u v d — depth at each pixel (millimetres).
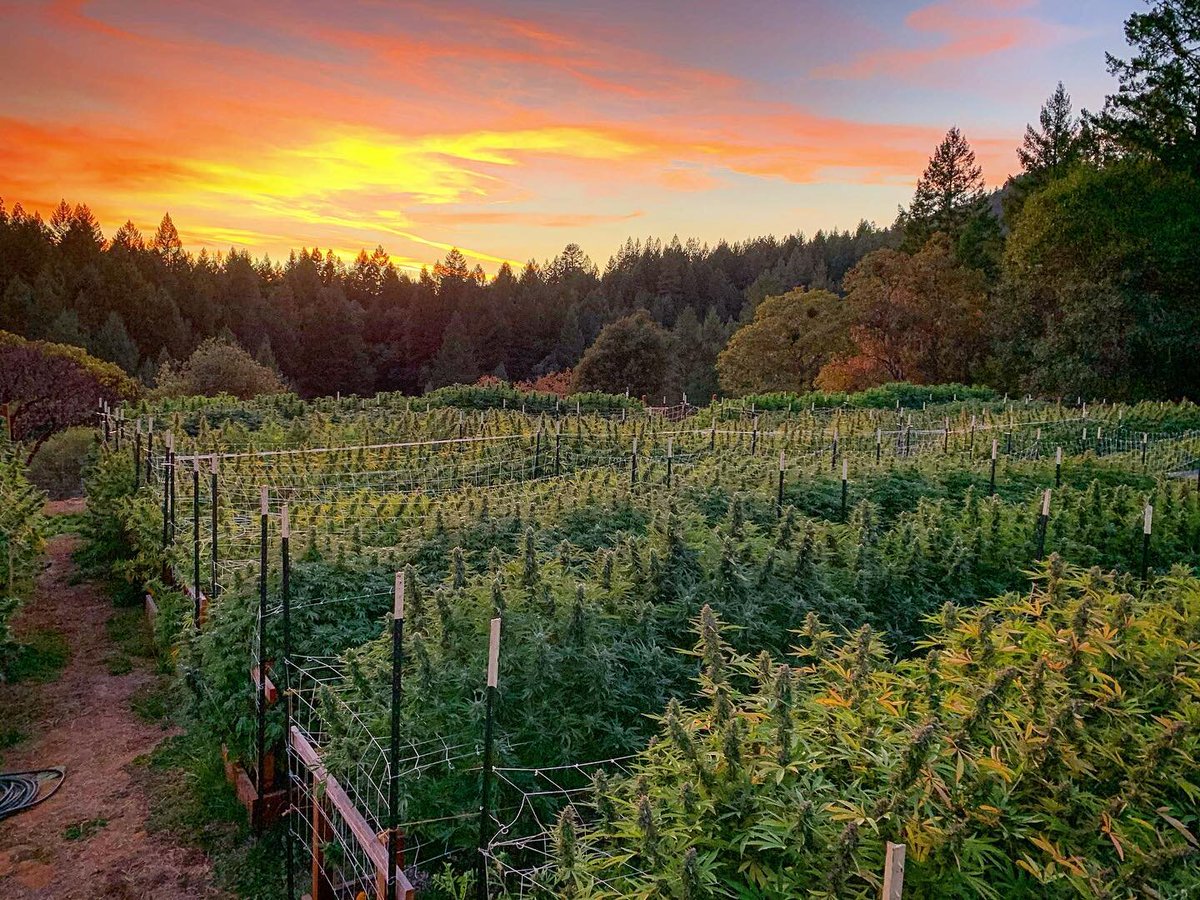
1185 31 36906
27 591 10422
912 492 12109
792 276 104812
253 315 83625
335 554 7426
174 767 7078
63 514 16516
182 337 74312
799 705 4230
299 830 5930
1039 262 41344
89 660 9305
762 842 3191
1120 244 36969
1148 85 38312
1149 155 39406
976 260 57250
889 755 3561
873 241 112250
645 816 3295
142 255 90375
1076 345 37781
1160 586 6848
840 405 32125
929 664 4488
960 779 3354
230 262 104500
